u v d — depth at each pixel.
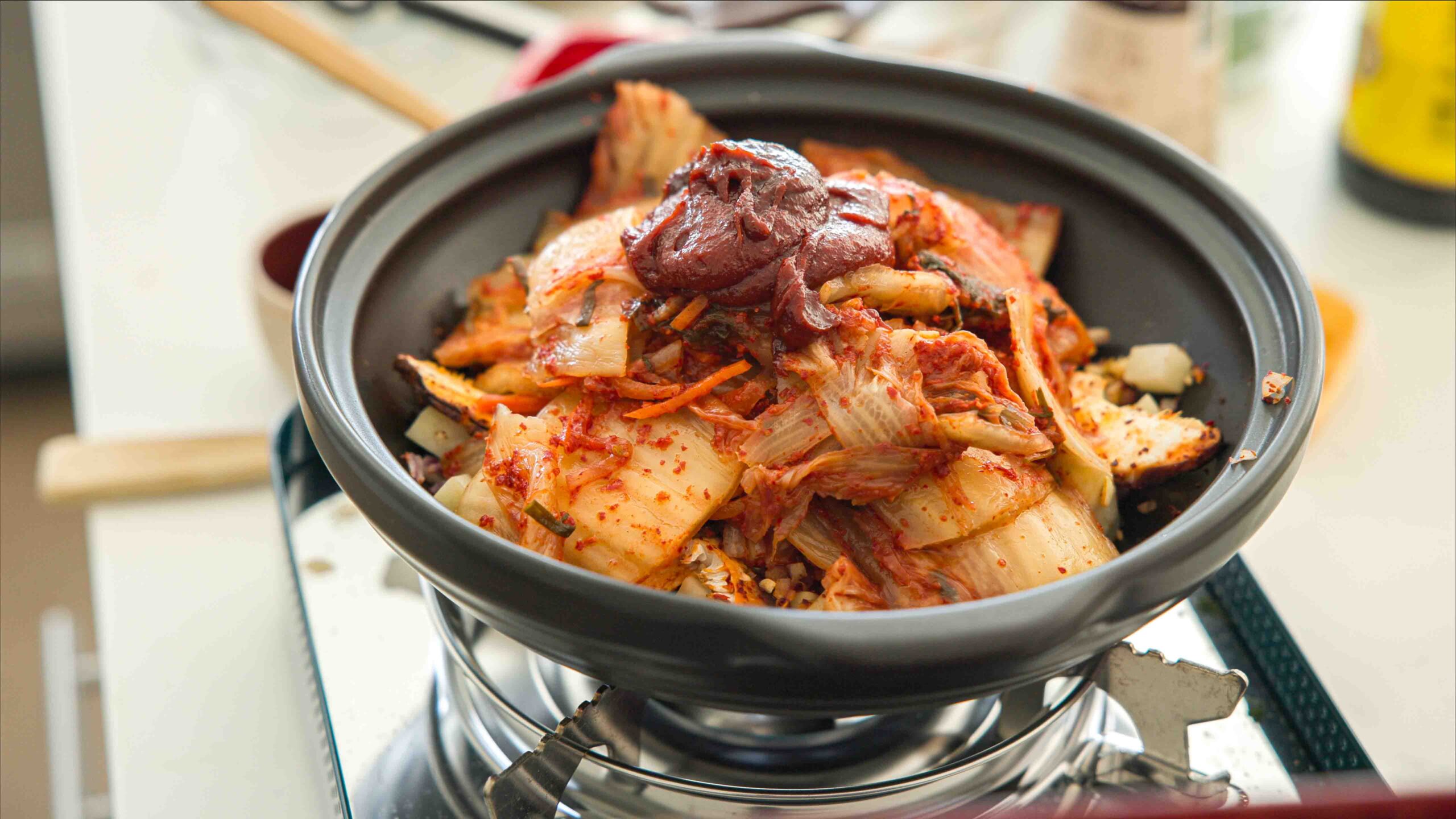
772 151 0.55
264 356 0.76
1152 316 0.61
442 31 0.94
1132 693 0.55
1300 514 0.70
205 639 0.64
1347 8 0.98
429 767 0.57
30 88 1.12
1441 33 0.78
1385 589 0.67
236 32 0.88
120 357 0.76
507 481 0.54
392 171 0.59
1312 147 0.89
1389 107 0.81
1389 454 0.72
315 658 0.59
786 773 0.55
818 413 0.54
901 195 0.57
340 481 0.51
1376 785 0.54
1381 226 0.84
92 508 0.69
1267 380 0.54
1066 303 0.63
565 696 0.57
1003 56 0.93
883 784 0.54
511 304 0.61
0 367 1.28
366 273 0.57
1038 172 0.63
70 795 0.69
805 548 0.54
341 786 0.56
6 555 1.14
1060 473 0.56
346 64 0.71
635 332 0.56
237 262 0.81
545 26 0.93
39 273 1.23
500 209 0.62
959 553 0.54
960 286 0.57
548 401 0.57
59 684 0.71
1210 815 0.38
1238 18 0.87
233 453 0.70
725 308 0.54
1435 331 0.78
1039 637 0.47
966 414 0.53
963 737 0.56
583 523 0.53
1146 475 0.57
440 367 0.59
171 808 0.59
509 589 0.48
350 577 0.61
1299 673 0.58
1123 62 0.79
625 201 0.64
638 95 0.63
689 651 0.47
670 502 0.53
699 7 0.90
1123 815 0.39
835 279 0.54
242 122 0.89
